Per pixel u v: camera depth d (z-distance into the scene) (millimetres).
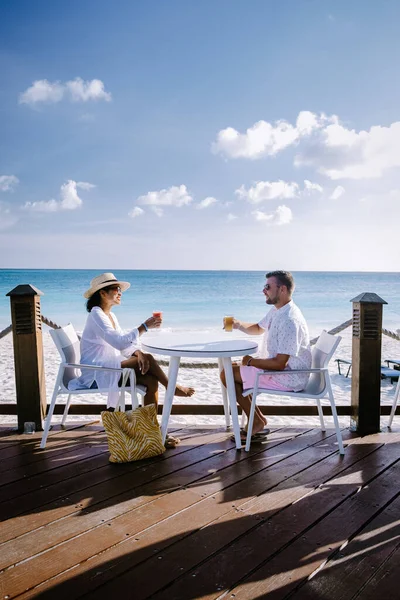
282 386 3598
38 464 3236
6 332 4680
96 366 3535
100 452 3475
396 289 48219
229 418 4082
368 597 1803
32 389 3998
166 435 3637
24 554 2098
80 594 1814
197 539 2225
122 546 2162
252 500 2652
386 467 3164
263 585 1873
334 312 30422
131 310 31500
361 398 3941
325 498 2682
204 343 3658
